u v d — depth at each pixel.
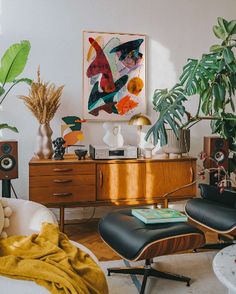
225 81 2.96
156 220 2.23
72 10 3.72
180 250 2.09
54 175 3.23
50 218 1.88
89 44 3.78
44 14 3.66
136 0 3.89
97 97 3.83
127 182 3.40
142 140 3.97
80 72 3.78
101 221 2.46
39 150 3.38
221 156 3.61
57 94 3.40
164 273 2.33
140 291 2.16
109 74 3.85
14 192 3.62
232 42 3.94
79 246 1.83
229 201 2.78
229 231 2.45
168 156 3.64
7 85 3.60
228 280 1.47
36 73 3.68
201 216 2.71
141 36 3.92
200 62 2.95
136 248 1.99
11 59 3.21
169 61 4.03
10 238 1.73
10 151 3.19
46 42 3.68
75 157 3.49
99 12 3.79
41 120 3.38
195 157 3.86
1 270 1.47
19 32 3.61
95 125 3.86
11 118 3.64
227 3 4.20
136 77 3.92
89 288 1.47
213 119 3.19
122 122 3.92
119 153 3.39
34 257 1.57
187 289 2.26
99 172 3.34
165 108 2.91
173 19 4.02
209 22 4.14
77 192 3.30
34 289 1.39
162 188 3.49
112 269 2.43
